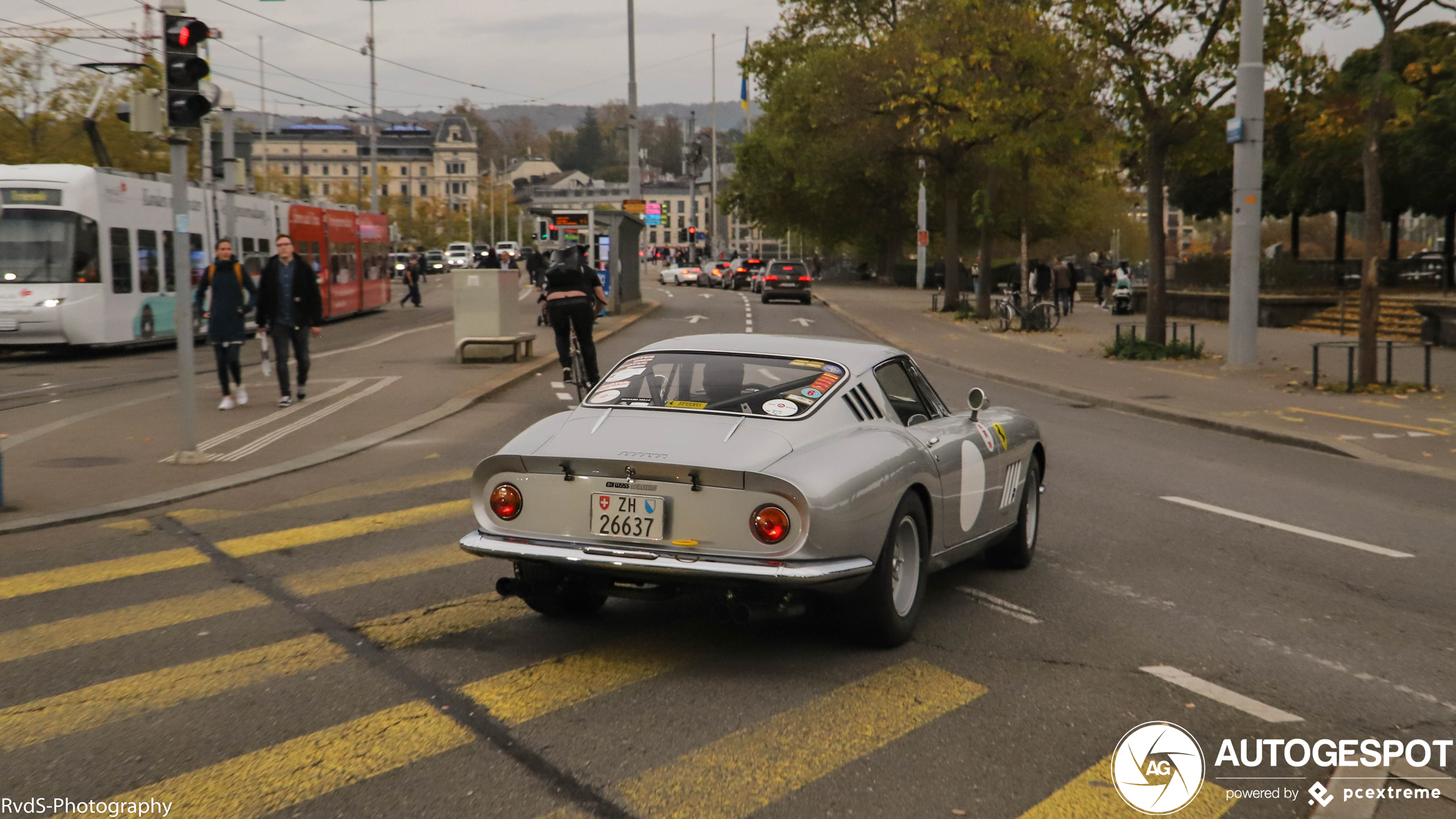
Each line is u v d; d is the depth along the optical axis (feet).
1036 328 102.42
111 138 138.00
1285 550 26.50
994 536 22.58
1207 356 75.87
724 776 13.41
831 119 128.36
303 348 49.85
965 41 99.50
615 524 16.85
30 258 75.97
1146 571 24.13
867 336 100.78
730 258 286.25
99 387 58.23
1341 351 76.48
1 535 26.63
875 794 12.98
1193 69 71.15
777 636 19.01
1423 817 12.80
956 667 17.58
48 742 14.29
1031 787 13.28
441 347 80.18
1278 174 135.23
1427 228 309.01
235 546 25.49
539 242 126.00
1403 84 55.42
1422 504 32.89
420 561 24.04
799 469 16.53
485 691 16.20
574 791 12.94
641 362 20.12
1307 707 16.20
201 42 34.88
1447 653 18.80
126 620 19.70
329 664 17.38
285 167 582.76
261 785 13.03
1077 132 78.38
